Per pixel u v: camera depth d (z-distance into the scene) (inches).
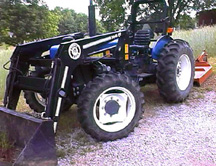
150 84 215.5
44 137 96.3
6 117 111.8
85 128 123.6
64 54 117.7
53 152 98.0
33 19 1295.5
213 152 114.5
